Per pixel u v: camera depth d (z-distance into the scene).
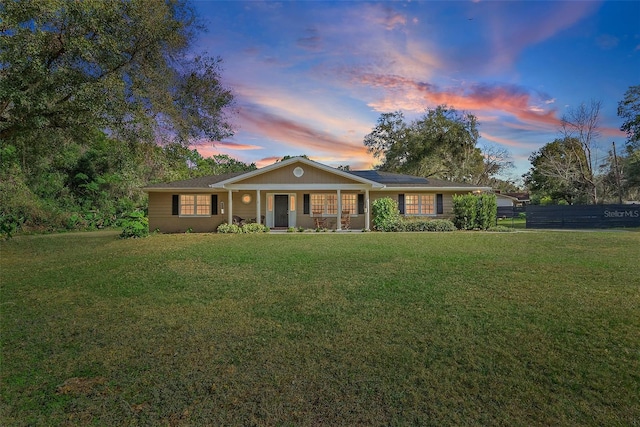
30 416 2.74
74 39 9.58
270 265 8.09
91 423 2.65
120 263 8.59
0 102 10.17
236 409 2.79
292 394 2.97
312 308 5.08
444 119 35.12
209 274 7.29
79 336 4.24
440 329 4.24
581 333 4.07
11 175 20.62
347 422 2.61
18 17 8.89
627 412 2.67
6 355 3.77
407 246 11.02
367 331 4.23
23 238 15.35
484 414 2.68
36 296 5.93
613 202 32.53
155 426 2.61
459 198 18.62
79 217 22.41
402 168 37.19
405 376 3.22
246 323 4.57
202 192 18.98
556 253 9.58
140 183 26.78
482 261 8.33
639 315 4.60
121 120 11.01
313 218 19.48
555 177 33.22
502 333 4.10
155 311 5.10
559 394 2.91
